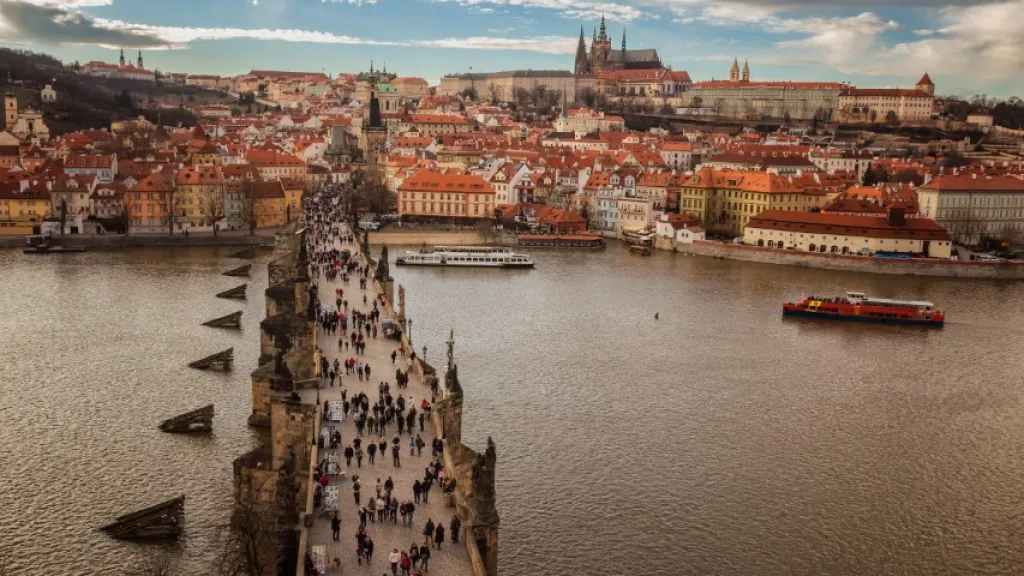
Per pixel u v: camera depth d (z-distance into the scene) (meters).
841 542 105.50
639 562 98.81
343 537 77.31
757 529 107.62
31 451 119.81
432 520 80.94
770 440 136.62
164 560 92.88
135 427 129.00
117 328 186.88
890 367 182.25
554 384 159.88
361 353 133.25
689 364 177.75
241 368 159.12
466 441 130.00
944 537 107.81
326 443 96.06
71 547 95.31
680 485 118.62
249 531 84.00
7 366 157.88
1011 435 142.25
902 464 129.25
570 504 111.50
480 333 196.38
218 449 121.31
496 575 78.88
